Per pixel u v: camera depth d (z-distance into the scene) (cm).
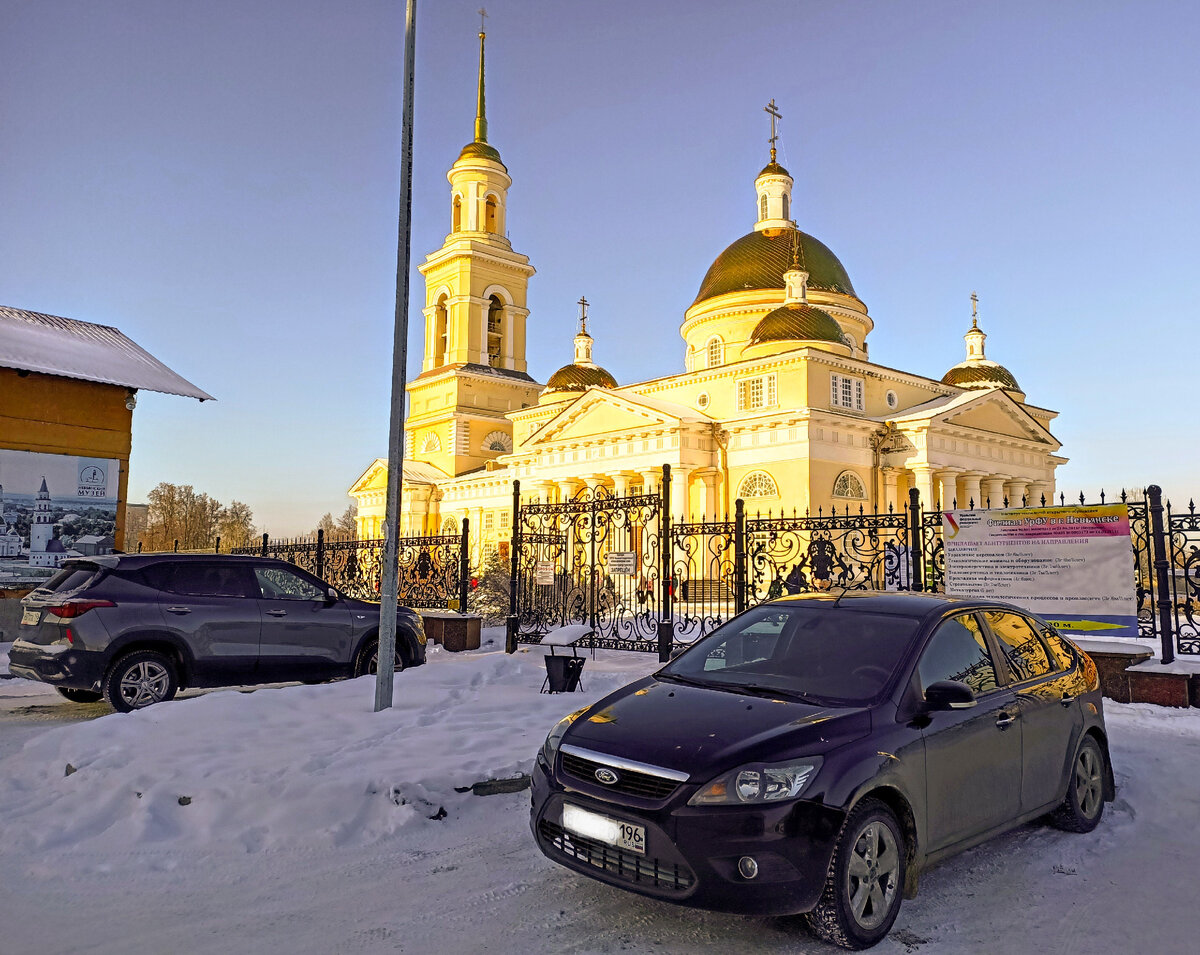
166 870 520
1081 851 563
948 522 1134
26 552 1669
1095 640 1091
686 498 3653
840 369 3731
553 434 4328
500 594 2266
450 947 421
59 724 945
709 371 3919
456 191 5691
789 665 542
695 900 401
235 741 736
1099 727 638
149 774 643
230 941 427
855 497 3616
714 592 2156
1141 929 449
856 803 425
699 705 490
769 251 4603
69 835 571
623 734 464
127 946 421
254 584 1068
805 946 420
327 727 791
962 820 492
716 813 404
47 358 1727
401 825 584
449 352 5544
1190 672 970
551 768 471
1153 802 662
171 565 1021
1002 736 530
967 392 4247
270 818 584
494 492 4891
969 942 432
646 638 1559
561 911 463
